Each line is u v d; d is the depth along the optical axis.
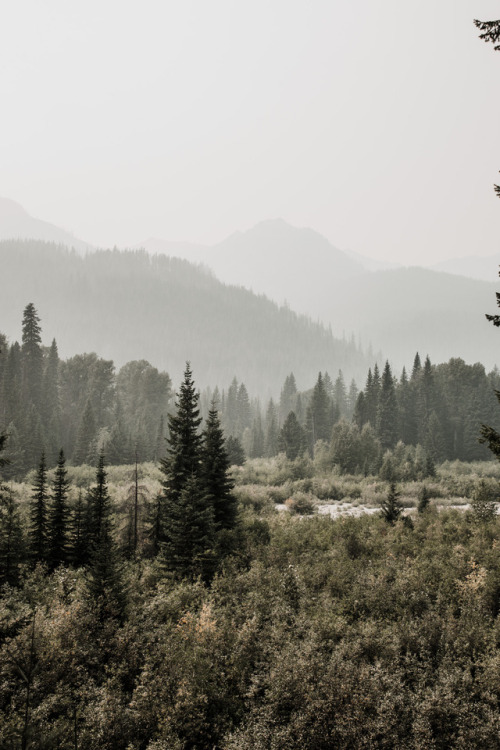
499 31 8.07
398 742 10.07
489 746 10.20
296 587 18.59
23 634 12.48
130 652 13.35
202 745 10.76
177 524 22.84
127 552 26.25
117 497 36.03
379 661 12.78
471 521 28.41
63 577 18.70
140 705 11.16
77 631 13.62
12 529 19.78
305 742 9.98
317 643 13.60
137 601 17.84
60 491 25.12
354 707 10.68
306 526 29.70
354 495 55.97
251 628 14.18
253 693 11.78
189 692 11.30
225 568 21.91
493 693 11.96
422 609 17.03
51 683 11.63
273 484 61.41
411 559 21.64
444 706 11.00
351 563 22.06
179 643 13.98
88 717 10.34
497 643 14.25
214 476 28.62
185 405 27.78
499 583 18.30
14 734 8.90
